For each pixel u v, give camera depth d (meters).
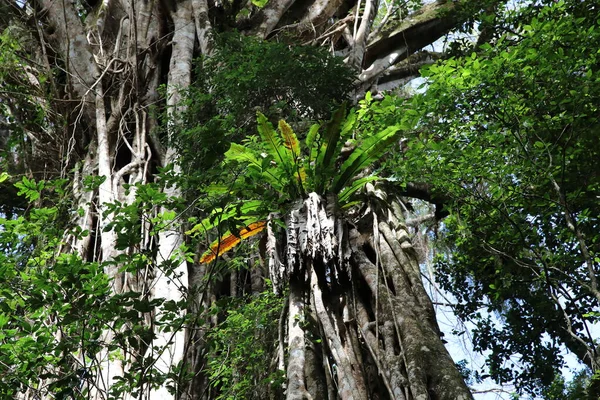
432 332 6.91
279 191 8.19
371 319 7.43
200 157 9.94
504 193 8.66
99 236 10.83
